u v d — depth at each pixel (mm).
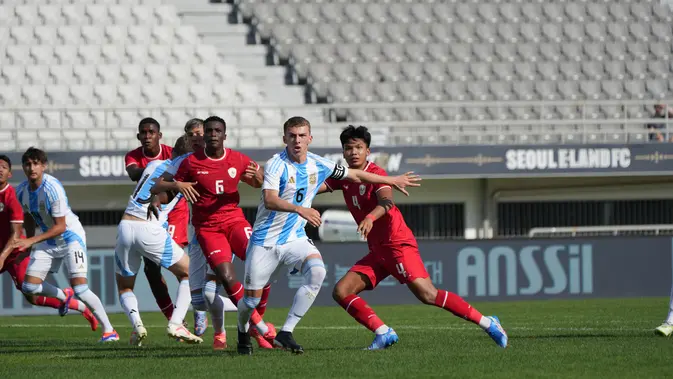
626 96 80875
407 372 21219
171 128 70688
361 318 26453
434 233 69000
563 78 81250
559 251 53531
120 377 21266
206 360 24297
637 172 65500
